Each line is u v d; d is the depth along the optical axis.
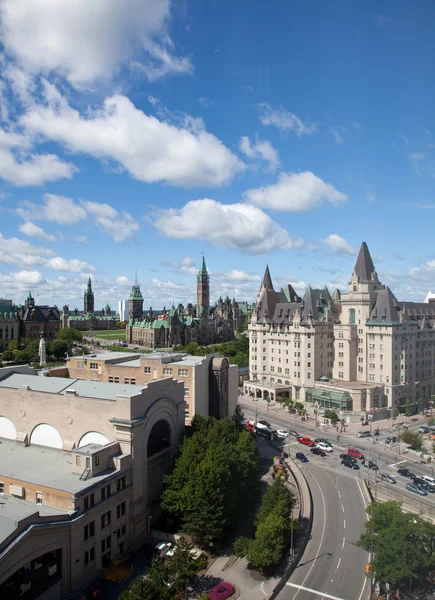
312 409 175.38
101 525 69.56
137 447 78.56
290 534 77.62
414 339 179.00
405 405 169.75
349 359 180.75
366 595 65.31
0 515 58.56
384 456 124.81
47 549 59.62
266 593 65.19
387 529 65.81
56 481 69.81
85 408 82.69
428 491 101.31
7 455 83.12
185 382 116.69
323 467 116.06
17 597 56.09
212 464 78.50
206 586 66.94
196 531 75.31
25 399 89.75
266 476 107.94
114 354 138.62
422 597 64.88
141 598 54.00
